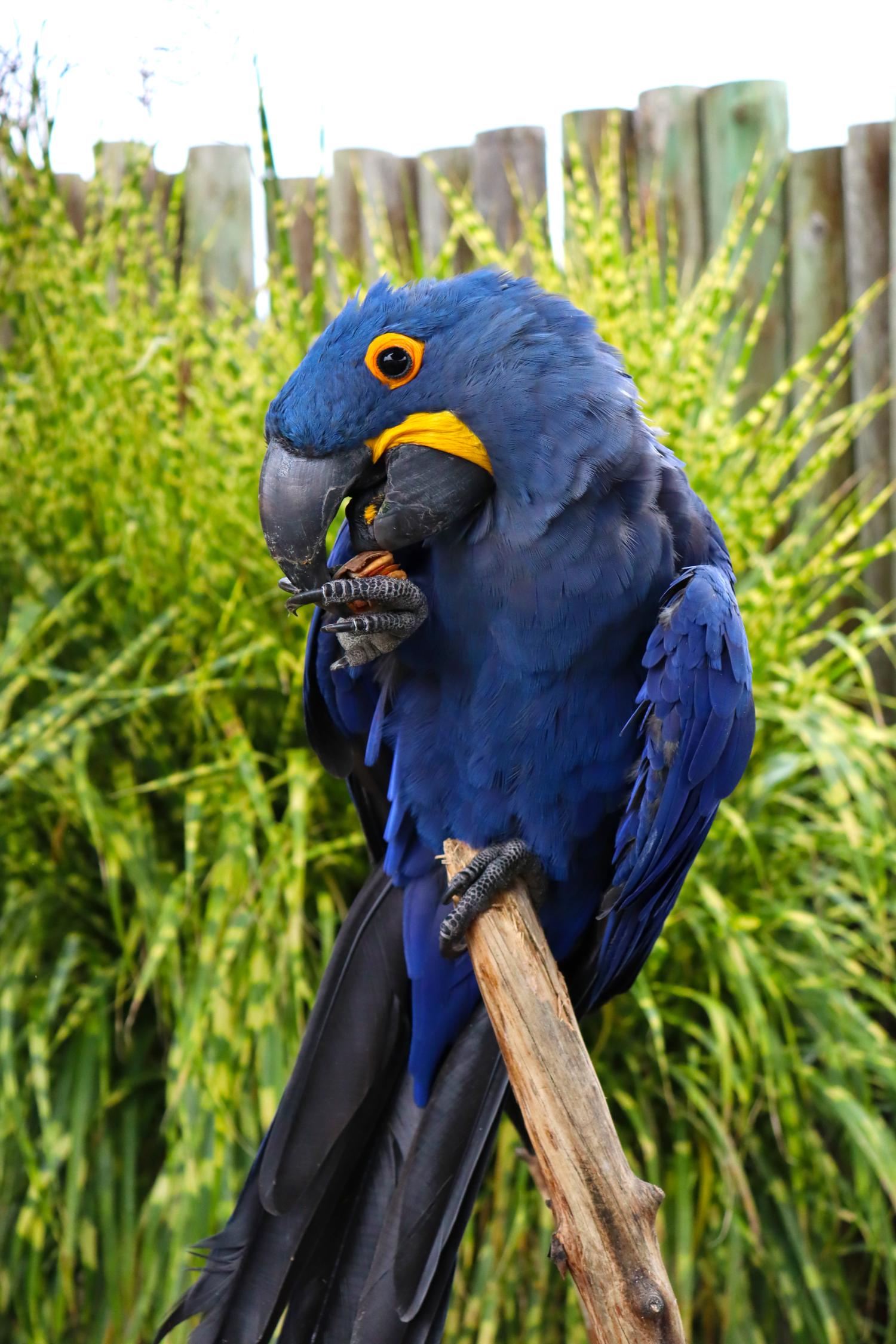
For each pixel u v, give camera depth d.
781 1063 2.62
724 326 3.76
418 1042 1.97
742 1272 2.57
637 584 1.79
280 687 2.96
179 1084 2.46
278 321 3.08
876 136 3.62
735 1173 2.54
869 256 3.65
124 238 3.18
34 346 3.17
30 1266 2.59
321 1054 1.99
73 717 2.96
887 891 3.07
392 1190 1.93
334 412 1.70
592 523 1.76
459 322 1.72
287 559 1.73
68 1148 2.60
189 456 3.00
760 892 2.91
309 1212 1.89
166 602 3.02
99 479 3.07
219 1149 2.48
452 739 1.93
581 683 1.84
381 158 3.88
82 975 2.91
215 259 3.84
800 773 3.16
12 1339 2.71
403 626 1.68
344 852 2.90
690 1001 2.81
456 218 3.23
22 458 3.13
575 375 1.74
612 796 1.91
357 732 2.15
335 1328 1.84
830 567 3.07
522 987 1.65
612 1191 1.47
